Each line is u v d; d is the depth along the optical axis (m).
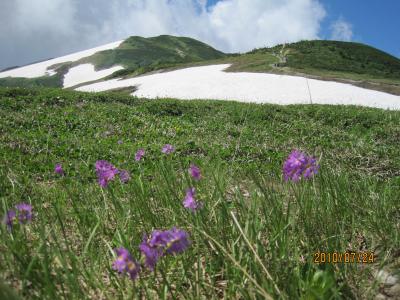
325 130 16.50
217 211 3.61
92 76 127.38
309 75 49.16
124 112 17.58
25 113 15.51
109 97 21.41
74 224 4.03
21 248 2.92
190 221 3.45
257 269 2.68
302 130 15.98
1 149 9.76
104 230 3.63
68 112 16.38
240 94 41.03
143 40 164.75
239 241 3.18
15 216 2.92
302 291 2.79
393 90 43.00
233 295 2.79
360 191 4.77
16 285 2.70
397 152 11.74
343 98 38.12
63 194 5.34
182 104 21.02
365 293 2.99
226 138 13.61
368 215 4.20
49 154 9.85
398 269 3.28
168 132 14.15
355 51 71.12
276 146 12.54
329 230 3.59
